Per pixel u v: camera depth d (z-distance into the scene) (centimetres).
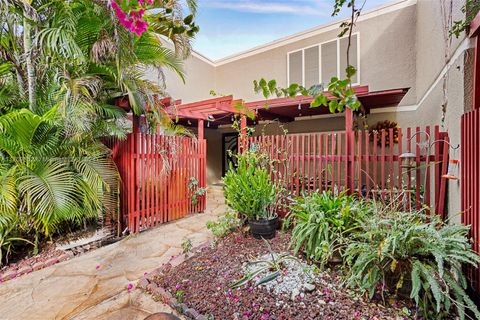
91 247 382
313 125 797
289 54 878
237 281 254
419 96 592
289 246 322
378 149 661
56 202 326
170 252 361
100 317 223
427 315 197
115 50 357
